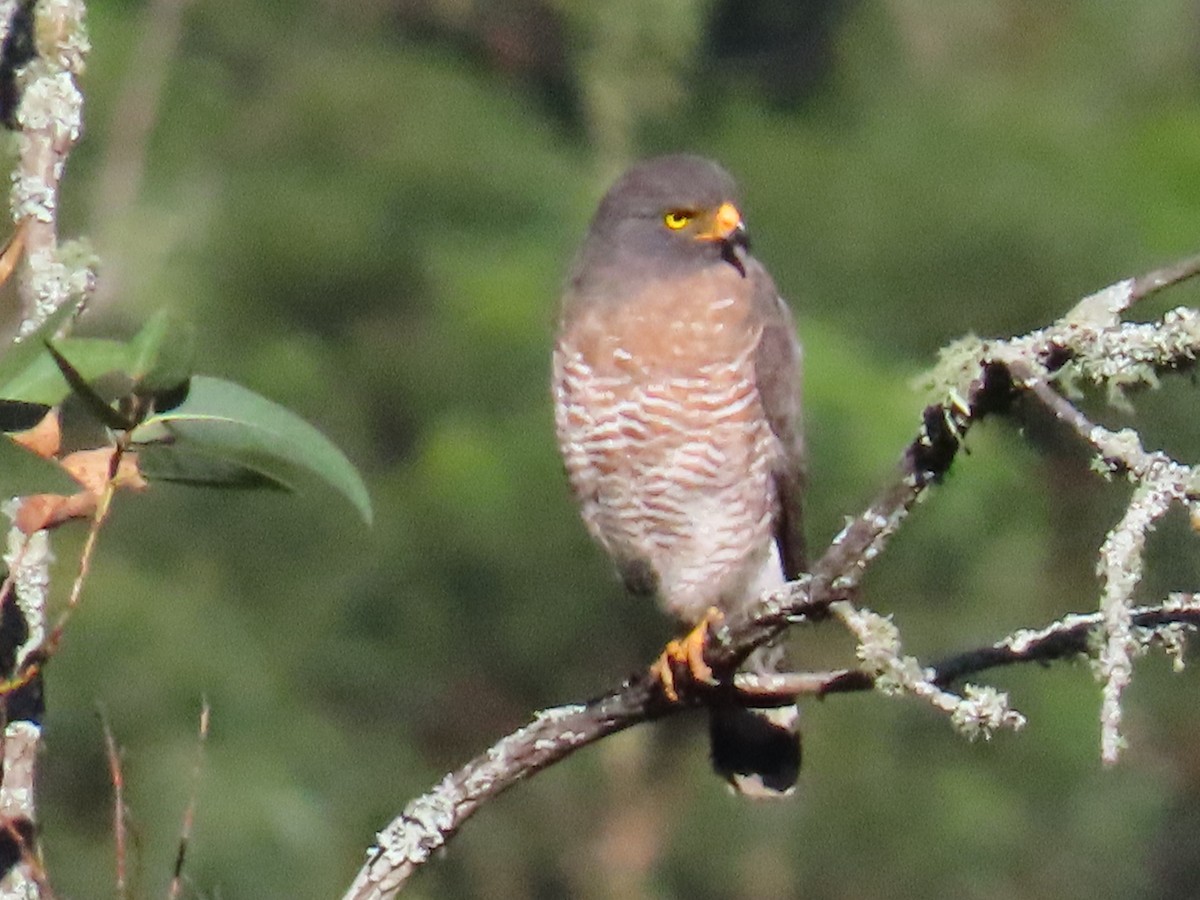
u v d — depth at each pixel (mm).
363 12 17812
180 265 15852
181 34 17188
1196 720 14555
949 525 13664
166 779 13203
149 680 13539
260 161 16703
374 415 15523
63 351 4902
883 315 15742
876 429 13375
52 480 5164
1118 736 4855
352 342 15797
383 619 14445
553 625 14172
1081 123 17344
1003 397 5453
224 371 15367
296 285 15906
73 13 5555
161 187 16359
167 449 5129
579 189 16734
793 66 18125
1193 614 5578
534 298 15469
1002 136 16891
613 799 13906
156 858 12789
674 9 16516
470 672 14422
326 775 13930
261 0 17453
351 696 14367
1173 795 14508
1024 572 13906
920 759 13961
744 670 8055
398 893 6246
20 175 5496
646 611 14094
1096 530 13984
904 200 16000
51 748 13117
